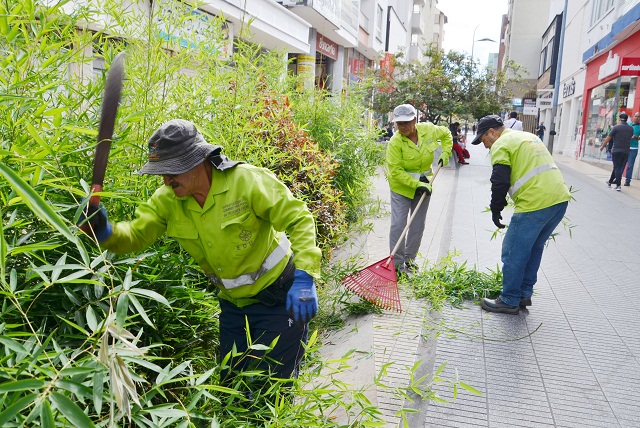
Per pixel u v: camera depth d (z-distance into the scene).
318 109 7.50
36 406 1.26
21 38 2.38
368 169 8.33
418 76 19.70
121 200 2.64
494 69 20.67
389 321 4.54
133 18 3.27
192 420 2.14
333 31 21.64
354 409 2.90
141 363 1.72
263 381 2.60
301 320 2.33
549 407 3.39
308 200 5.04
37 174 1.84
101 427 1.62
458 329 4.55
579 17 27.91
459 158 20.44
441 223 8.89
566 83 31.61
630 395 3.57
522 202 4.75
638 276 6.31
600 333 4.59
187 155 2.20
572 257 7.12
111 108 2.00
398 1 42.72
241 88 4.01
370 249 6.52
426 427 3.10
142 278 2.49
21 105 2.11
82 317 2.22
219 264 2.48
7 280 2.05
